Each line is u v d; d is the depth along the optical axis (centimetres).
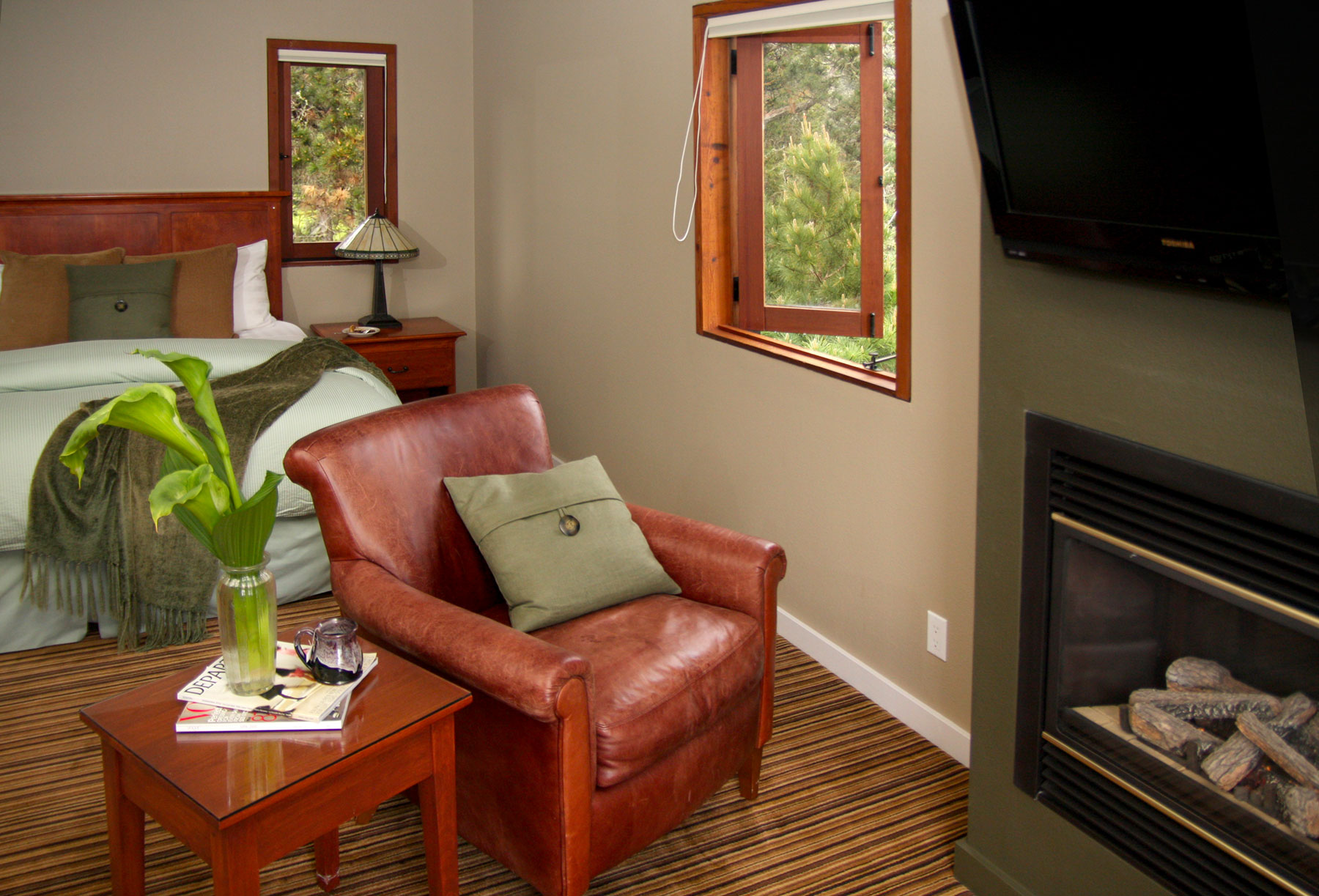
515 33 474
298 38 505
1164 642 180
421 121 538
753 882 223
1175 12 135
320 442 227
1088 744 191
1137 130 149
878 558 287
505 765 198
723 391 347
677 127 350
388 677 195
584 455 452
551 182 452
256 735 175
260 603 179
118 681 306
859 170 311
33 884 220
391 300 550
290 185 520
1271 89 121
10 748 270
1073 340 181
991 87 174
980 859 219
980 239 200
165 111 488
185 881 221
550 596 229
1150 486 170
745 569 236
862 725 285
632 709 201
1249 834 165
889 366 317
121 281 430
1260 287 142
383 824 243
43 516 310
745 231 341
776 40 322
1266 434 149
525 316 499
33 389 355
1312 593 148
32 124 467
